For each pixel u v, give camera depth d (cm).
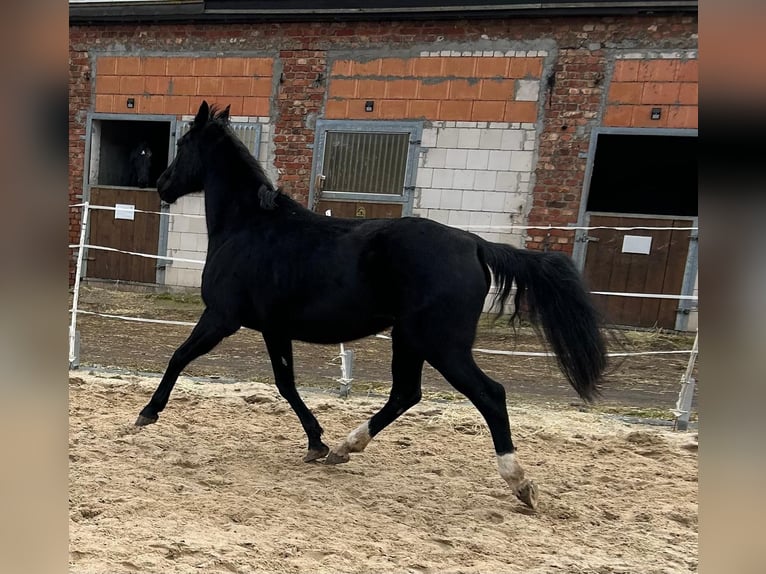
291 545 218
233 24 830
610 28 698
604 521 263
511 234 744
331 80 794
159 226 893
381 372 537
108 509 239
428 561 215
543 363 588
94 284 923
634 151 948
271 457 323
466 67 745
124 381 461
